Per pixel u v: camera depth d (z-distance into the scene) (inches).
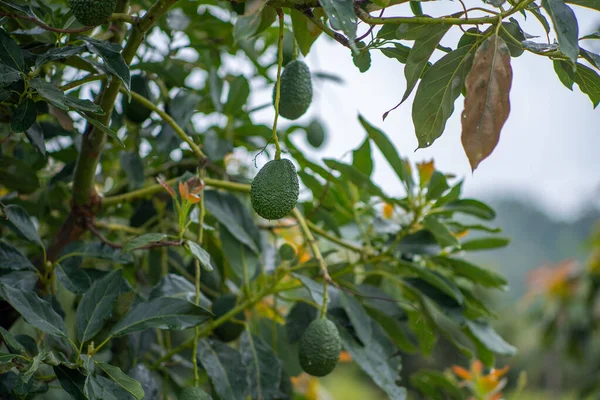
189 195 77.9
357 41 72.6
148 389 84.1
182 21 99.3
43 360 72.7
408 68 72.4
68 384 73.1
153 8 74.6
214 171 99.1
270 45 111.6
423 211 93.7
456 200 92.8
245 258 91.0
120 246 84.7
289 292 99.9
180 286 86.0
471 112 70.9
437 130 73.0
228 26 103.0
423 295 92.3
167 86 101.7
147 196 90.4
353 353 87.8
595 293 196.9
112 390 73.5
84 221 86.0
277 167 72.9
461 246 96.0
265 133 101.2
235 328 89.6
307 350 81.9
